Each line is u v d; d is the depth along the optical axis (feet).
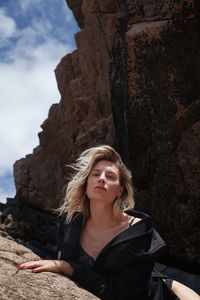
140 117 19.35
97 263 6.43
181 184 17.63
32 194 34.83
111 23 26.18
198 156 17.20
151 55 18.85
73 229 7.02
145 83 19.15
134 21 20.18
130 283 6.30
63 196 32.30
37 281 5.05
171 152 18.26
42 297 4.60
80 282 6.04
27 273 5.27
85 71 30.94
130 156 20.10
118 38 22.18
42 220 32.94
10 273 5.07
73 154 31.73
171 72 18.37
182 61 18.08
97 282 6.11
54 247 26.84
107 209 6.88
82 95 31.32
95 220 6.92
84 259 6.68
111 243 6.46
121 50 21.50
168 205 18.11
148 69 19.01
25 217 32.27
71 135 32.24
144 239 6.50
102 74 28.81
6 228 28.99
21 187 35.65
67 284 5.28
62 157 33.27
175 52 18.22
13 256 5.79
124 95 20.25
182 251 17.66
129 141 19.84
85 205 7.14
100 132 27.55
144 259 6.34
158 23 18.65
